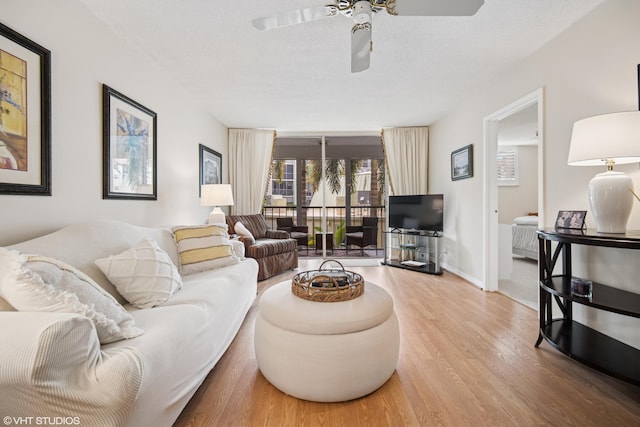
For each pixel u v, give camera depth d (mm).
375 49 2477
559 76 2285
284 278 3977
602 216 1693
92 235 1638
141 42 2357
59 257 1373
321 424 1311
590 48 2027
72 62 1827
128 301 1571
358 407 1424
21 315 909
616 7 1850
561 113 2273
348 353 1415
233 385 1596
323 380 1404
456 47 2455
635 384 1394
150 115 2660
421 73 2947
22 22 1511
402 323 2406
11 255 1075
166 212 2980
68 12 1794
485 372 1712
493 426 1303
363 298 1657
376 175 5766
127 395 911
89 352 930
